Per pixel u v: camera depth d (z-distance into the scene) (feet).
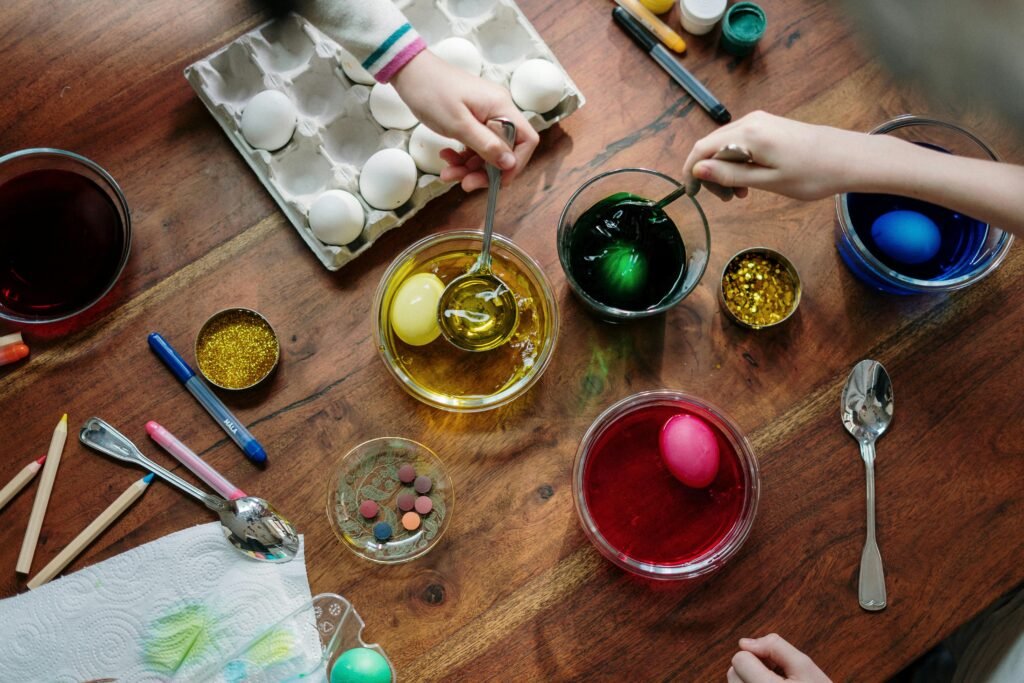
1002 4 3.14
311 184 3.09
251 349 2.94
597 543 2.78
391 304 2.95
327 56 3.00
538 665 2.84
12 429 2.89
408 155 2.93
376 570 2.85
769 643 2.68
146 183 3.01
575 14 3.18
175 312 2.97
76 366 2.93
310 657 2.75
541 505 2.92
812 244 3.08
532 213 3.07
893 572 2.90
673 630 2.87
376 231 2.97
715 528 2.93
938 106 3.14
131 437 2.91
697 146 2.62
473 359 3.00
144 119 3.03
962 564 2.90
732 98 3.14
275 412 2.93
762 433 2.98
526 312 3.05
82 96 3.03
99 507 2.87
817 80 3.15
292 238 3.01
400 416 2.95
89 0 3.06
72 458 2.89
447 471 2.93
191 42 3.07
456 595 2.85
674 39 3.13
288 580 2.81
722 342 3.02
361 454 2.93
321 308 2.98
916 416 2.99
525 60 3.08
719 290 3.02
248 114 2.90
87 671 2.74
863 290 3.06
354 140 3.13
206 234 3.00
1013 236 2.88
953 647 3.62
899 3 3.18
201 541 2.81
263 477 2.90
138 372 2.94
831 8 3.18
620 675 2.84
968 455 2.96
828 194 2.68
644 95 3.14
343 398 2.95
